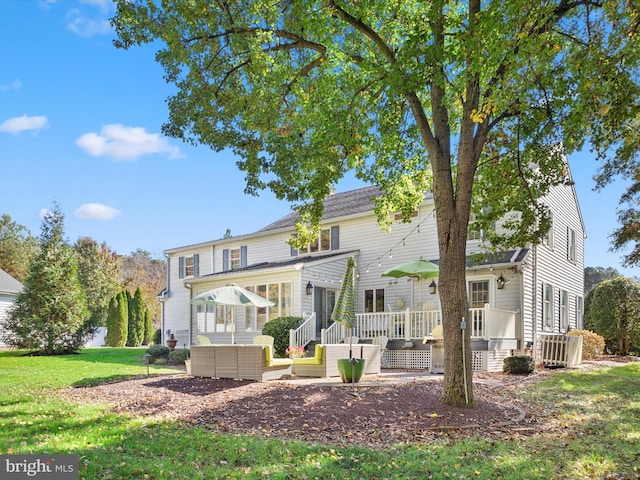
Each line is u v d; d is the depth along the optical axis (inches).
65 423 309.6
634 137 386.3
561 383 520.4
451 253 388.2
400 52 358.0
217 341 948.6
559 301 855.7
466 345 381.4
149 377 535.5
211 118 476.7
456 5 482.6
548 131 416.8
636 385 511.2
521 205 477.1
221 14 429.1
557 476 232.7
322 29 417.7
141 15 424.5
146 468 221.8
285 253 1011.9
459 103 499.8
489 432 319.6
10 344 852.0
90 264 1756.9
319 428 314.5
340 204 1020.5
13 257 1868.8
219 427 313.1
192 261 1165.1
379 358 598.2
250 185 478.6
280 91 501.4
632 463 255.1
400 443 286.0
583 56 304.8
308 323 758.5
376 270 868.0
